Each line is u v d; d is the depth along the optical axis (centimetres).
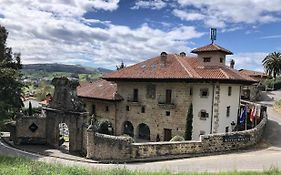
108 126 4091
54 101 3562
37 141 3694
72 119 3334
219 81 3503
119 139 2741
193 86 3628
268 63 8700
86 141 3125
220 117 3581
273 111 5044
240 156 2559
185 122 3631
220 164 2234
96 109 4406
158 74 3803
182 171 1958
